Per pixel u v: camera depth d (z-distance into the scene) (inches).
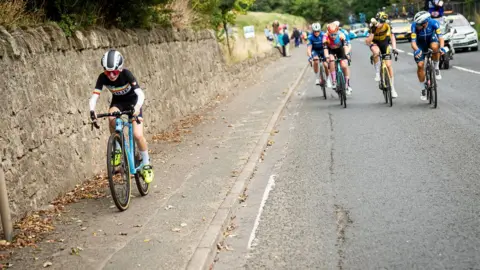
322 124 574.9
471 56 1217.4
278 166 420.2
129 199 334.0
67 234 291.3
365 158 416.8
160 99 599.5
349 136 501.7
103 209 331.6
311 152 454.3
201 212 312.3
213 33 922.7
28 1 427.8
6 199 282.0
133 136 347.3
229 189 356.2
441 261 232.2
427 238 257.0
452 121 525.7
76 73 413.4
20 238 287.1
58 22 428.1
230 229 293.7
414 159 400.8
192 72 748.6
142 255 256.4
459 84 782.5
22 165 322.7
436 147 430.6
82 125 411.2
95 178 413.4
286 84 982.4
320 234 273.7
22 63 340.5
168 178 395.5
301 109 695.7
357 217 292.5
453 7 2349.9
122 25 541.6
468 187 326.3
